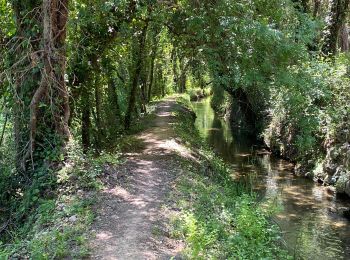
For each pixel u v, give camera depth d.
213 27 11.24
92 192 9.15
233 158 19.69
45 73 9.54
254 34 10.46
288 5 11.80
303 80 12.27
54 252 6.60
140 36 19.47
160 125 20.94
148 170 11.41
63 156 9.84
